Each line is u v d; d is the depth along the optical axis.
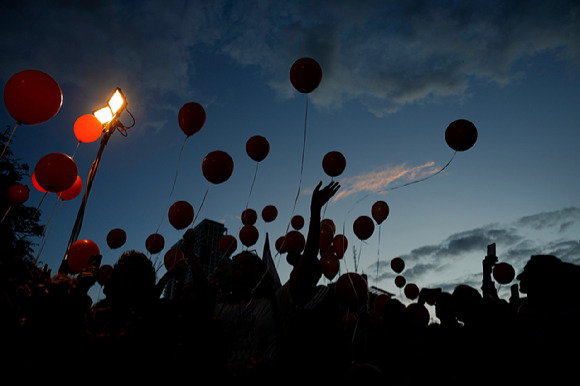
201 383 2.07
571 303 2.11
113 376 1.99
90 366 2.03
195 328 2.22
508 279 5.61
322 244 4.48
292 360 2.18
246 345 2.26
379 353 3.78
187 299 2.34
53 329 2.12
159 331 2.18
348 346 2.50
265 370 2.07
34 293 2.26
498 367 2.59
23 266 2.54
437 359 3.34
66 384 2.00
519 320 2.77
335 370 2.27
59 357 2.06
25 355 2.06
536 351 2.14
